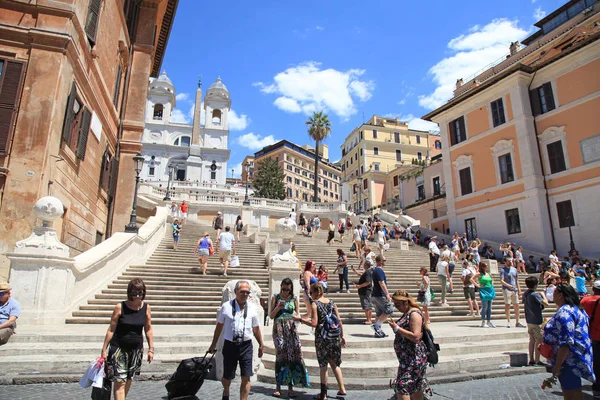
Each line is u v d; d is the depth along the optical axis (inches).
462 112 1227.9
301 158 3838.6
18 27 437.4
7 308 243.8
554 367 174.7
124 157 745.6
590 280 716.0
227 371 188.7
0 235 391.2
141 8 824.9
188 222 1151.0
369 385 242.7
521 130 1032.2
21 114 421.1
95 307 384.8
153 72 1099.9
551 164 989.2
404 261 776.9
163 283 474.9
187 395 193.2
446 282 557.3
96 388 159.5
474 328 405.7
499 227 1070.4
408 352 178.9
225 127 2844.5
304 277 366.0
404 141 2719.0
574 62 960.3
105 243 483.5
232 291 273.6
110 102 653.3
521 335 371.9
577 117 942.4
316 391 238.1
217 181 2674.7
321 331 223.6
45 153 418.9
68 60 462.6
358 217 1460.4
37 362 247.1
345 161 2945.4
